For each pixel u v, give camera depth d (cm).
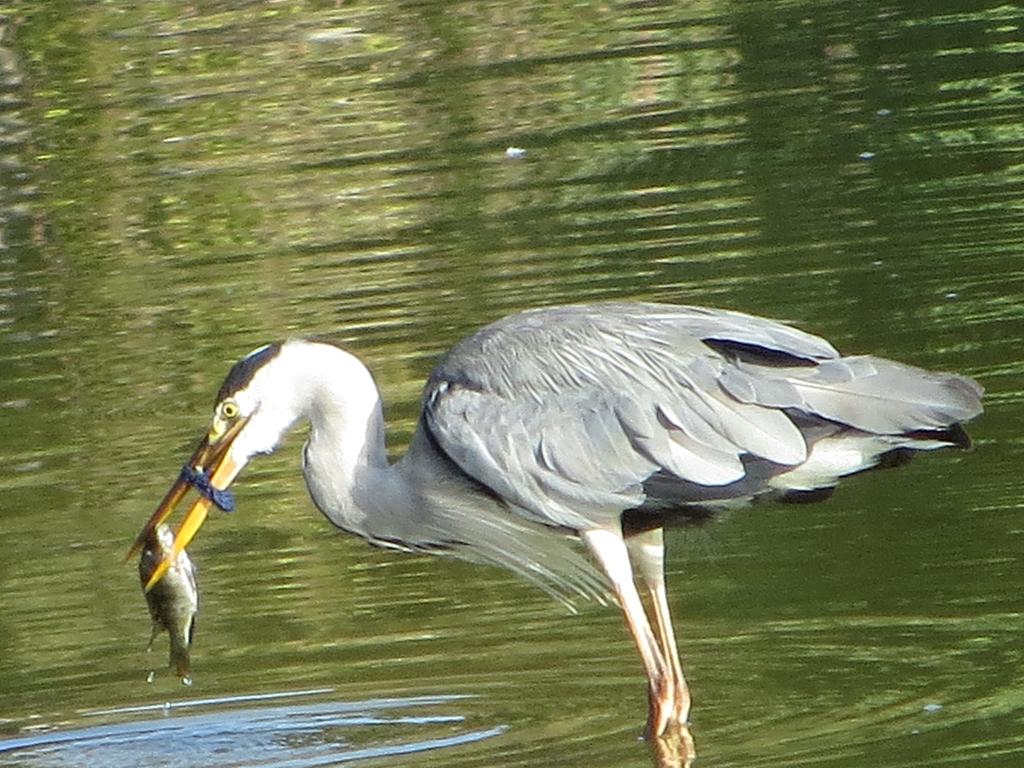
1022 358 1424
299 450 1455
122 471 1412
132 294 1772
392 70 2359
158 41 2503
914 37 2284
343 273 1748
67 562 1277
